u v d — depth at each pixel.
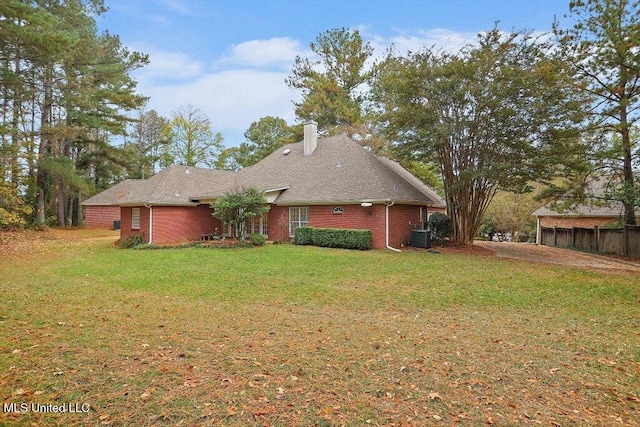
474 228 19.19
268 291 8.72
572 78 16.44
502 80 15.17
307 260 13.04
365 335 5.71
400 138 17.56
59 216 30.27
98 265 12.13
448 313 7.27
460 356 4.96
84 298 7.71
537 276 11.20
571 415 3.59
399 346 5.26
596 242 20.38
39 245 18.12
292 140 35.78
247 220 18.48
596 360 4.97
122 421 3.23
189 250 15.91
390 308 7.52
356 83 32.88
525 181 17.22
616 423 3.47
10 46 19.20
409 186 19.80
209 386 3.89
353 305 7.68
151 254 14.81
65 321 6.02
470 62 15.66
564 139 16.11
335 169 19.86
